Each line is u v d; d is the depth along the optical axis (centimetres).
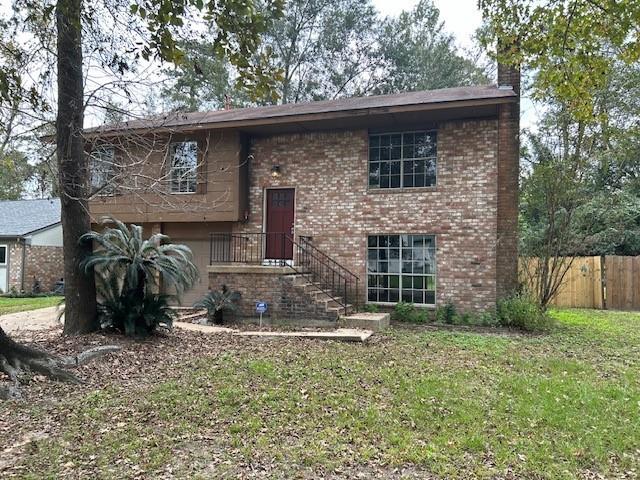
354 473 360
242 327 1016
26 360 577
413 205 1172
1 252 2008
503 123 1100
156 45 486
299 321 1036
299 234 1266
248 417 470
